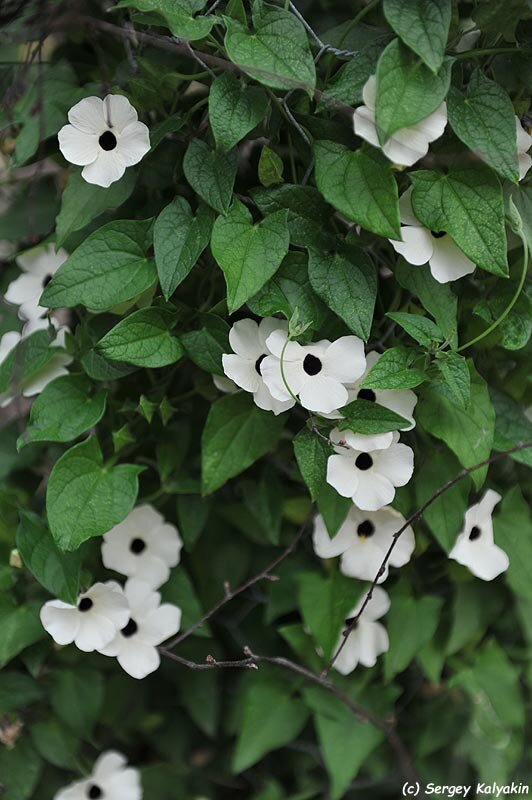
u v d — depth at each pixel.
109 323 0.82
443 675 0.90
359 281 0.77
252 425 0.80
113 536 0.83
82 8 0.81
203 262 0.81
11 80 0.85
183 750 0.91
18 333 0.84
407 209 0.77
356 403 0.77
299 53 0.74
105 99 0.77
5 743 0.86
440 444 0.83
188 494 0.85
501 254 0.76
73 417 0.80
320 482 0.77
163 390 0.83
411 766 0.90
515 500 0.86
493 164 0.75
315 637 0.84
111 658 0.88
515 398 0.84
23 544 0.80
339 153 0.76
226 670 0.91
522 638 0.92
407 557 0.82
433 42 0.73
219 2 0.78
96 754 0.90
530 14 0.76
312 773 0.91
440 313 0.78
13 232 0.86
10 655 0.82
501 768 0.91
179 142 0.80
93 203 0.79
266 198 0.78
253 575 0.88
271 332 0.77
